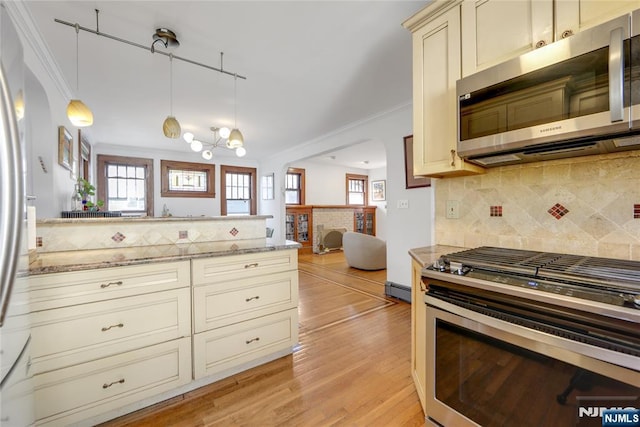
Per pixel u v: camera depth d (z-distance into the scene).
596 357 0.84
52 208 2.48
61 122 2.80
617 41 0.95
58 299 1.40
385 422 1.52
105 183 5.41
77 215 2.81
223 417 1.57
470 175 1.82
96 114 3.71
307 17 1.88
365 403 1.67
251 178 7.24
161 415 1.59
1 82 0.77
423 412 1.59
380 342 2.43
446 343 1.27
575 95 1.08
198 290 1.78
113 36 2.06
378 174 8.81
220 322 1.87
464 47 1.52
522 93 1.22
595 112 1.03
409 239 3.44
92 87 2.89
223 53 2.30
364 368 2.04
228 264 1.90
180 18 1.88
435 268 1.30
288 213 7.14
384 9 1.82
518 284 1.03
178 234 2.24
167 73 2.62
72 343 1.43
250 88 2.95
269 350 2.08
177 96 3.14
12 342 0.95
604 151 1.30
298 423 1.52
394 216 3.63
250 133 4.75
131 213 5.67
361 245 5.12
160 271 1.66
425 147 1.71
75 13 1.81
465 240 1.86
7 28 0.92
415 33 1.75
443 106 1.61
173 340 1.70
